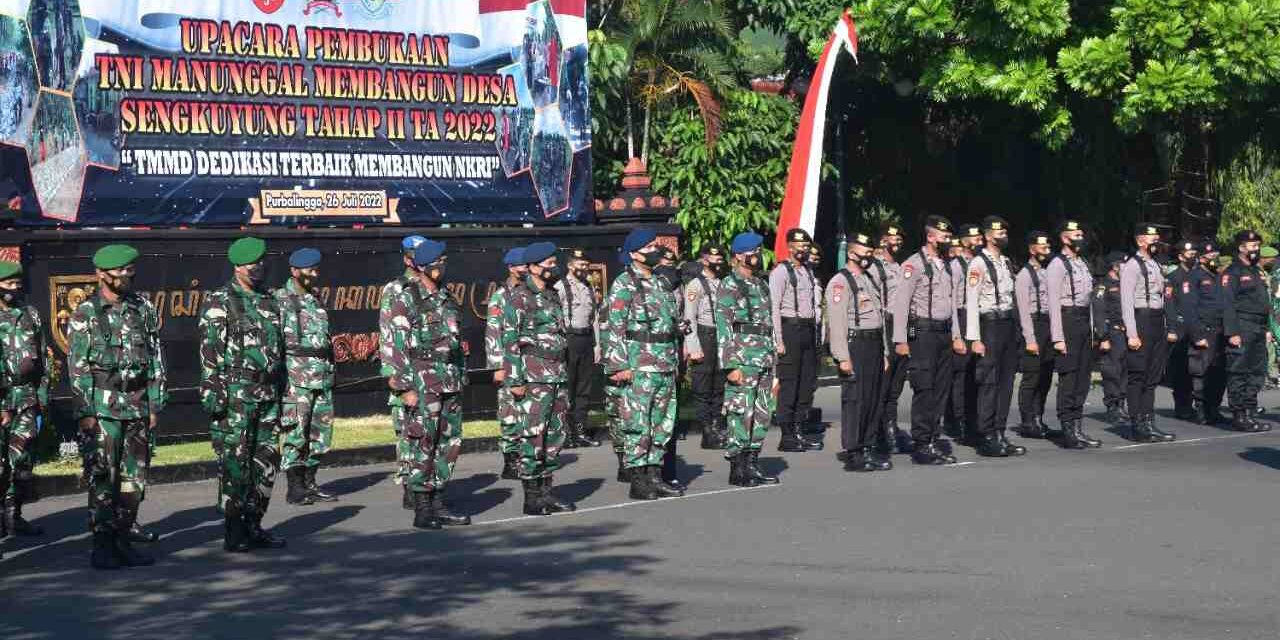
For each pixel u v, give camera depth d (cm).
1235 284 1766
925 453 1468
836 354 1397
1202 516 1127
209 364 1057
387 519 1205
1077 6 2570
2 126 1573
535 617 852
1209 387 1795
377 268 1802
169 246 1661
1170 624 809
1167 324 1781
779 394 1592
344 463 1557
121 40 1648
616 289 1258
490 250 1872
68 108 1616
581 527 1138
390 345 1144
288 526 1180
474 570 988
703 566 981
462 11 1872
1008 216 3080
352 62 1797
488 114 1894
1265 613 831
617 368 1261
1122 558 977
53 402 1573
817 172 1992
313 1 1767
